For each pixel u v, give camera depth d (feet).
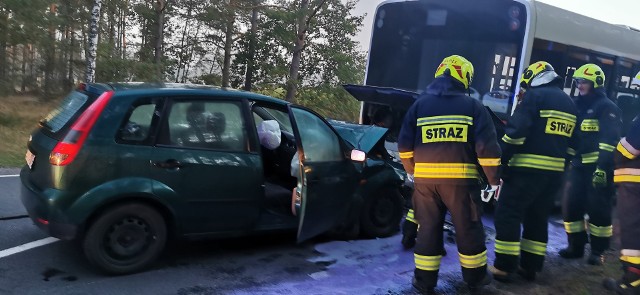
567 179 16.07
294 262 14.65
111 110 12.23
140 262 12.84
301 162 13.79
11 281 12.05
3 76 45.06
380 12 25.05
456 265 15.25
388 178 16.97
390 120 23.15
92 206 11.84
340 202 15.34
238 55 69.41
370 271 14.30
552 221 21.94
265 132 16.87
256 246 15.78
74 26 51.19
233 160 13.66
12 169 25.40
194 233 13.42
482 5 21.29
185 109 13.24
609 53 24.73
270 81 69.82
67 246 14.43
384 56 24.93
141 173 12.36
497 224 13.69
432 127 11.85
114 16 64.59
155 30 66.39
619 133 15.03
